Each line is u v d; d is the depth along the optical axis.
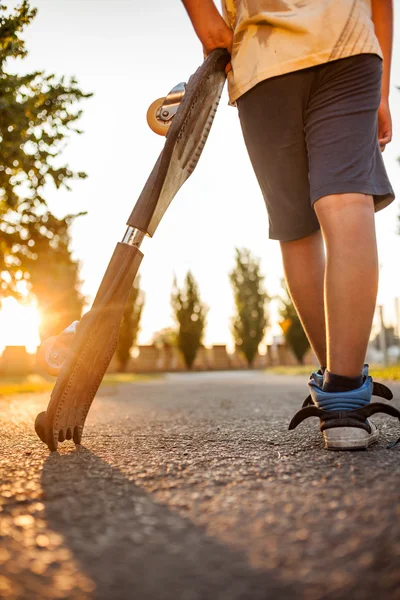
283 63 1.74
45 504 1.12
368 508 1.01
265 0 1.79
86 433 2.33
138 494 1.18
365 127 1.71
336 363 1.68
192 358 36.69
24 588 0.72
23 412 3.98
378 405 1.66
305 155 1.86
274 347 38.44
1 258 7.79
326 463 1.45
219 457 1.60
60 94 6.31
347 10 1.74
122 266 1.79
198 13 1.88
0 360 24.20
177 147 1.82
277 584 0.72
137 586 0.72
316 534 0.89
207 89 1.88
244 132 1.94
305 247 2.05
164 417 3.25
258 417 3.04
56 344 1.87
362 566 0.76
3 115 5.97
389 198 1.81
